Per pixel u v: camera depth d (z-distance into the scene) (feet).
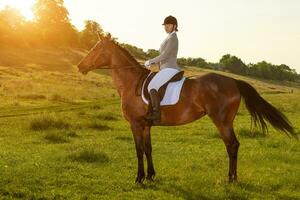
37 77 201.87
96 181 31.22
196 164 37.29
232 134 30.09
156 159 40.14
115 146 46.98
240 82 30.53
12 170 34.27
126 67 31.78
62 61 304.50
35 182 30.83
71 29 431.02
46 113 64.54
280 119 29.96
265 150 44.70
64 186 29.99
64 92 146.41
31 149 44.96
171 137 54.70
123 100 31.60
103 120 74.64
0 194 27.86
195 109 30.07
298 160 39.40
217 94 29.60
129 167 36.60
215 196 27.84
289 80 533.55
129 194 28.27
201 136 55.52
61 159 38.55
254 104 30.04
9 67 247.29
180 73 30.73
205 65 497.87
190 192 28.78
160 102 30.17
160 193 28.50
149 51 307.37
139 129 31.32
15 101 109.19
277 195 28.35
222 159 39.55
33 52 320.50
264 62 529.45
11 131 58.39
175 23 31.30
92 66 32.37
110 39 32.32
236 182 30.48
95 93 156.66
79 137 54.60
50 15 424.05
